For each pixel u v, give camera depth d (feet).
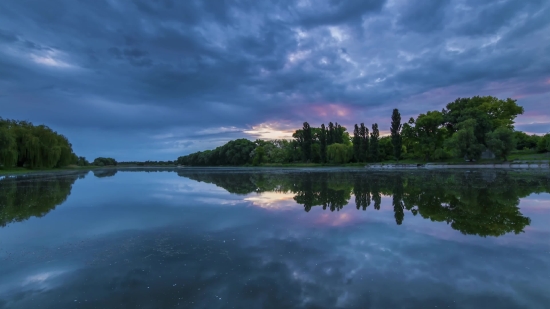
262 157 355.36
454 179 95.04
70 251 27.20
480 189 67.41
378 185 81.56
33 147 179.52
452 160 220.43
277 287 19.13
